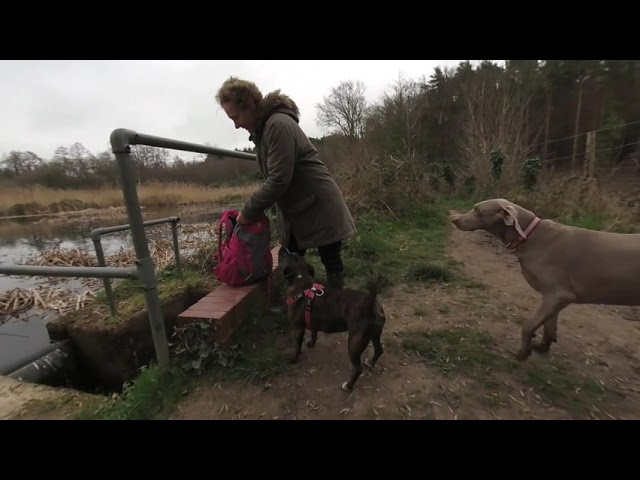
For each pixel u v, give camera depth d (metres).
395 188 8.19
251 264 3.03
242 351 2.59
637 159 12.57
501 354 2.61
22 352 3.64
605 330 2.98
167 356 2.36
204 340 2.50
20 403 2.11
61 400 2.15
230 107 2.58
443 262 4.92
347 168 9.32
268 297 3.36
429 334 2.90
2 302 4.95
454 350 2.64
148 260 2.20
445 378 2.33
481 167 11.78
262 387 2.29
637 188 8.84
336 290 2.39
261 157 2.73
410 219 7.77
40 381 2.80
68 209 18.94
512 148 12.11
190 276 4.18
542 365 2.46
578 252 2.32
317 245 2.81
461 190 12.66
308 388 2.27
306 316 2.42
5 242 9.75
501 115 13.48
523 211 2.62
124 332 3.05
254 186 18.48
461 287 3.98
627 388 2.21
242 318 2.84
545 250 2.44
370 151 13.77
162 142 2.30
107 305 3.45
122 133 1.97
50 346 3.08
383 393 2.20
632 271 2.16
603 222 6.10
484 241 6.24
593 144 10.12
